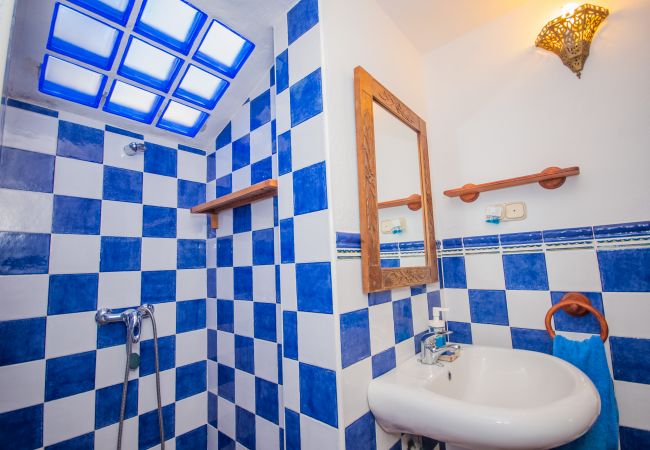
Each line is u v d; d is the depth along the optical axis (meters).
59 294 1.18
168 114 1.47
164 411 1.42
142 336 1.38
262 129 1.41
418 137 1.44
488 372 1.18
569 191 1.20
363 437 0.94
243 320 1.40
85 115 1.31
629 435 1.04
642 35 1.10
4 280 1.07
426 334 1.22
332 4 1.09
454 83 1.51
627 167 1.11
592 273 1.14
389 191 1.17
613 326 1.09
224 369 1.48
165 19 1.15
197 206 1.53
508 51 1.38
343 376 0.90
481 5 1.33
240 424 1.37
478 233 1.40
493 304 1.35
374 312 1.05
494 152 1.39
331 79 1.03
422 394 0.86
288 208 1.08
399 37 1.44
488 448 0.74
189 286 1.57
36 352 1.11
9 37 0.41
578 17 1.14
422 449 1.19
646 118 1.08
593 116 1.17
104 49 1.17
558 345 1.13
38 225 1.16
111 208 1.35
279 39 1.17
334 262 0.93
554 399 0.96
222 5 1.12
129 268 1.38
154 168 1.51
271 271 1.29
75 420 1.18
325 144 0.98
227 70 1.38
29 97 1.17
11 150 1.12
